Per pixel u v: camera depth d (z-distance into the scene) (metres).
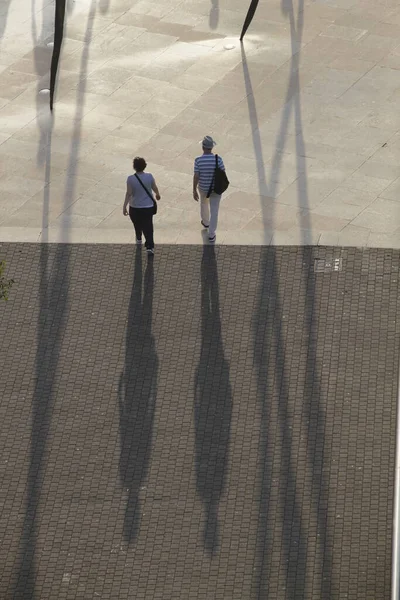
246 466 19.22
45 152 27.86
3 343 22.25
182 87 30.09
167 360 21.61
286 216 25.19
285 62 30.83
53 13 34.12
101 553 17.88
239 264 23.83
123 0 34.56
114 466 19.42
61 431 20.20
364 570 17.30
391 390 20.53
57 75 30.92
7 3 34.88
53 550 17.98
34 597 17.25
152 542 17.98
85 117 29.08
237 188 26.19
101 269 24.00
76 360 21.77
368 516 18.14
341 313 22.36
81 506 18.70
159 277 23.67
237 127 28.31
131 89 30.14
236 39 32.12
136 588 17.28
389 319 22.14
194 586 17.25
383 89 29.50
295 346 21.69
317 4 33.56
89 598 17.17
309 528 18.02
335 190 25.91
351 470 18.98
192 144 27.81
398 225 24.66
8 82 30.86
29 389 21.16
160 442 19.84
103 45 32.25
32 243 24.84
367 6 33.25
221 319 22.47
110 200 26.11
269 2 33.84
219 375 21.17
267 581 17.23
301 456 19.33
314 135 27.86
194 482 19.00
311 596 16.97
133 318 22.67
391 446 19.41
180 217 25.42
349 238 24.31
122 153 27.64
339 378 20.89
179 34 32.59
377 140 27.55
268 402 20.50
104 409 20.61
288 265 23.70
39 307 23.09
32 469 19.45
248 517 18.30
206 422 20.19
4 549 18.03
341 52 31.14
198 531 18.11
